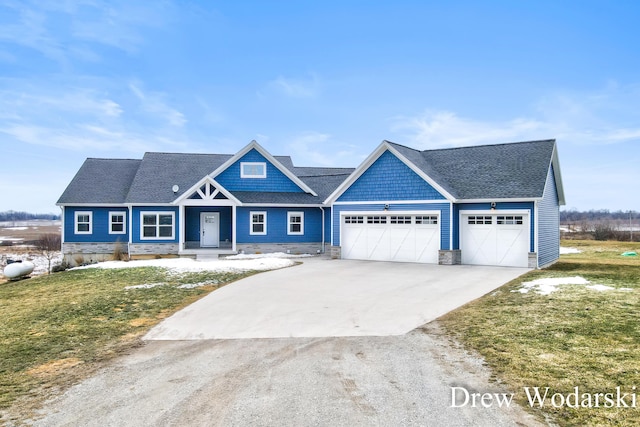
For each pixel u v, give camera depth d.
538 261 19.95
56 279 18.91
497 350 8.16
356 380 6.89
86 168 29.64
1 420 5.85
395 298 13.34
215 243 27.97
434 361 7.72
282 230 27.08
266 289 15.02
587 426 5.40
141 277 18.03
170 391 6.65
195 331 10.16
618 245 34.97
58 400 6.48
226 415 5.78
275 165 27.92
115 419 5.77
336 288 15.10
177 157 30.44
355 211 23.80
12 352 8.99
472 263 21.25
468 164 23.27
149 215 26.39
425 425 5.44
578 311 10.78
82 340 9.73
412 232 22.33
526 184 20.33
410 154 23.38
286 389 6.58
